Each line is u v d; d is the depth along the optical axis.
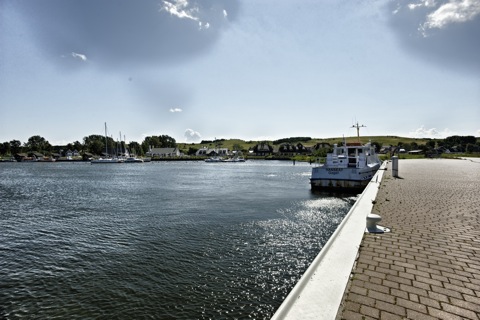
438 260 4.91
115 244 11.02
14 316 6.38
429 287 3.96
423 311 3.37
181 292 7.25
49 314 6.43
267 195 23.42
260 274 8.21
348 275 4.20
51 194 25.89
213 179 40.28
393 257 5.03
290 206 18.36
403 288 3.92
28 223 14.62
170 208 18.11
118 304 6.77
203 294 7.13
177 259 9.38
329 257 4.88
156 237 11.79
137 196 23.92
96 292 7.33
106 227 13.59
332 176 23.73
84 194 25.70
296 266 8.75
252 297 6.98
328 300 3.49
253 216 15.45
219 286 7.52
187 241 11.19
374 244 5.71
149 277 8.10
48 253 10.14
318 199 21.05
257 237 11.62
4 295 7.23
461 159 57.47
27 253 10.16
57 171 65.56
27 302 6.92
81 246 10.86
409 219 7.78
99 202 21.03
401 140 164.62
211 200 21.08
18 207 19.28
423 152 98.25
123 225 13.92
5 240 11.70
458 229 6.80
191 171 62.06
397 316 3.27
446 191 12.97
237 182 35.47
